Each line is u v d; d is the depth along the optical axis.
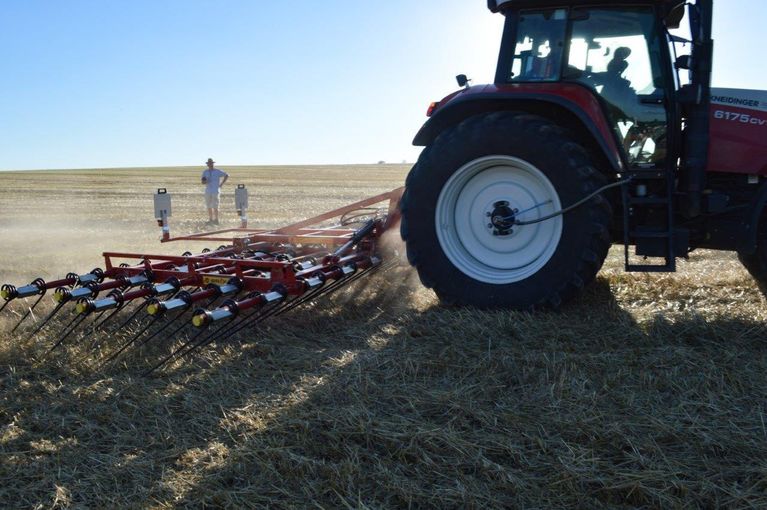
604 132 5.03
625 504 2.67
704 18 4.80
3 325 5.36
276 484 2.82
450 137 5.26
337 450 3.06
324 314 5.41
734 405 3.43
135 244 10.77
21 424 3.48
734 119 5.11
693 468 2.85
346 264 5.65
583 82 5.25
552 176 4.96
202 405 3.63
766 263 5.25
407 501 2.66
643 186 5.10
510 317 4.85
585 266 4.94
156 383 4.03
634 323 4.75
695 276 6.59
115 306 4.70
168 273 5.30
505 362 3.99
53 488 2.86
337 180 46.00
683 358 3.99
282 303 5.19
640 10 5.17
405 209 5.39
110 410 3.61
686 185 5.01
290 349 4.56
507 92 5.20
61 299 4.85
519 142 5.03
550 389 3.61
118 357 4.45
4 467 3.02
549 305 5.04
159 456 3.10
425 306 5.47
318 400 3.60
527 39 5.43
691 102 4.93
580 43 5.28
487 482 2.79
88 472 2.97
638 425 3.19
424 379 3.88
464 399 3.53
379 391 3.69
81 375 4.20
